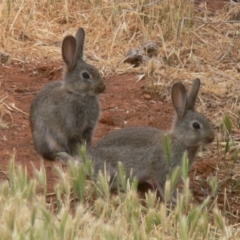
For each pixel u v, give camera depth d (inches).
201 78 596.1
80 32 501.7
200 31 668.1
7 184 357.1
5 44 629.9
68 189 365.4
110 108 548.7
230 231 369.1
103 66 608.7
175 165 428.8
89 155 438.3
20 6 658.8
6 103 541.3
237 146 493.4
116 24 660.7
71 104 494.9
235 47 650.2
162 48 630.5
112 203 375.2
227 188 447.5
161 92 574.6
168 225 353.4
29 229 312.5
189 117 430.9
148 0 672.4
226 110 549.6
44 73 597.0
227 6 722.8
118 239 311.0
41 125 487.2
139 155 428.8
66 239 311.0
